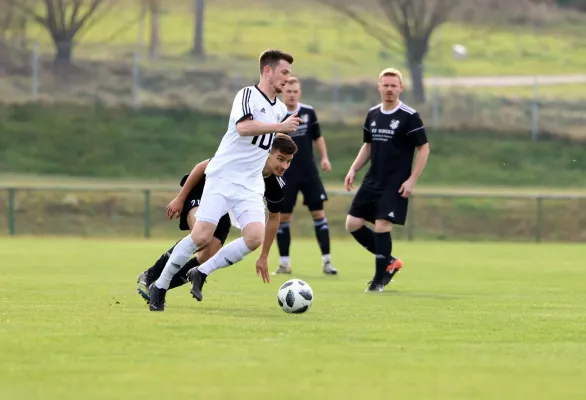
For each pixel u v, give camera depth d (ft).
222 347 67.41
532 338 74.74
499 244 241.14
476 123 388.57
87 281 124.47
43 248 198.70
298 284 89.20
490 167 358.43
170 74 411.13
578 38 580.30
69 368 59.47
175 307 92.73
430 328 79.56
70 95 384.27
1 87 381.81
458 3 473.26
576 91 448.65
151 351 65.41
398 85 115.34
